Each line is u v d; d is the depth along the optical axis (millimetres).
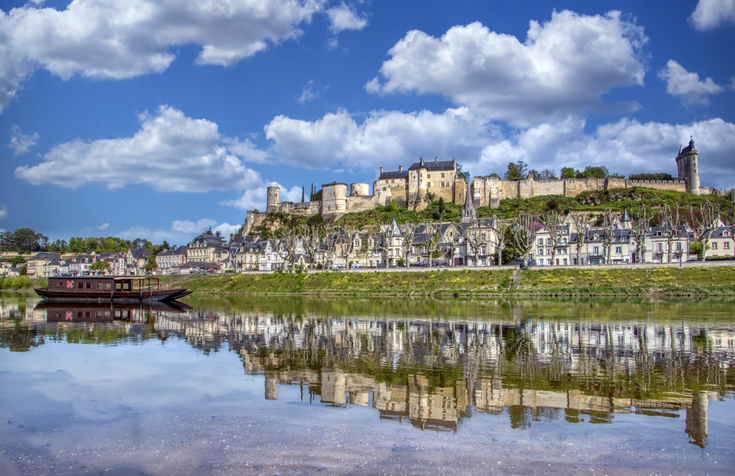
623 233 130500
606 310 68875
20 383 30844
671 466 18984
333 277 126125
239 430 22656
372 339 46125
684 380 30594
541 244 136750
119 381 31188
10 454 20328
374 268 126812
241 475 18344
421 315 65875
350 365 35188
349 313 70312
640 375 31781
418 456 19766
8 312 77500
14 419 24328
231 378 31797
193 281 143750
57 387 29906
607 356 37531
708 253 130875
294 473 18422
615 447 20625
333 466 18984
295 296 115438
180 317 67750
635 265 102938
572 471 18562
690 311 66000
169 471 18719
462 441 21234
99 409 25750
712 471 18594
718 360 35969
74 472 18719
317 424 23312
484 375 32031
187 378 31875
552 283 102250
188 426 23219
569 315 63406
